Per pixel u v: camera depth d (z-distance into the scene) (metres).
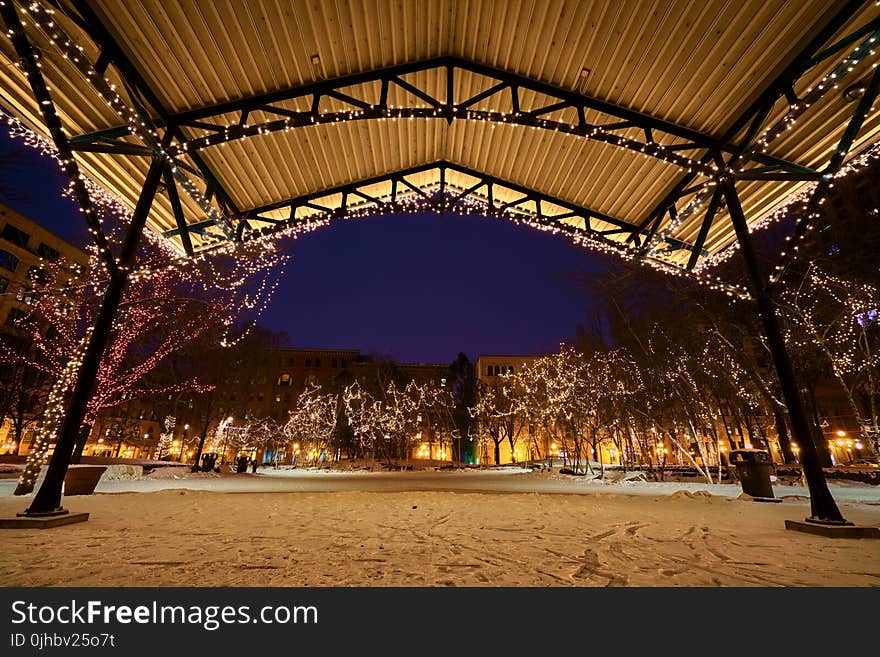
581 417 20.36
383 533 4.38
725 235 8.64
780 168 6.18
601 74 6.27
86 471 7.93
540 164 8.59
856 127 5.36
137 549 3.55
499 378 41.47
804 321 10.52
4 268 28.52
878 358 10.12
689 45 5.61
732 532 4.58
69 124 6.18
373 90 7.23
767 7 5.00
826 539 4.23
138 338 16.19
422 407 38.09
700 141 6.73
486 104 7.68
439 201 9.01
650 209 8.76
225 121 6.91
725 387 17.62
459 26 6.20
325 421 36.94
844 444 27.56
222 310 16.23
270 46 5.83
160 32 5.30
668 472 18.03
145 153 5.84
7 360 20.03
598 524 5.02
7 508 5.36
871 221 11.99
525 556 3.48
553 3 5.55
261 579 2.83
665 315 14.83
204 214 8.41
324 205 9.71
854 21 4.91
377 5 5.64
